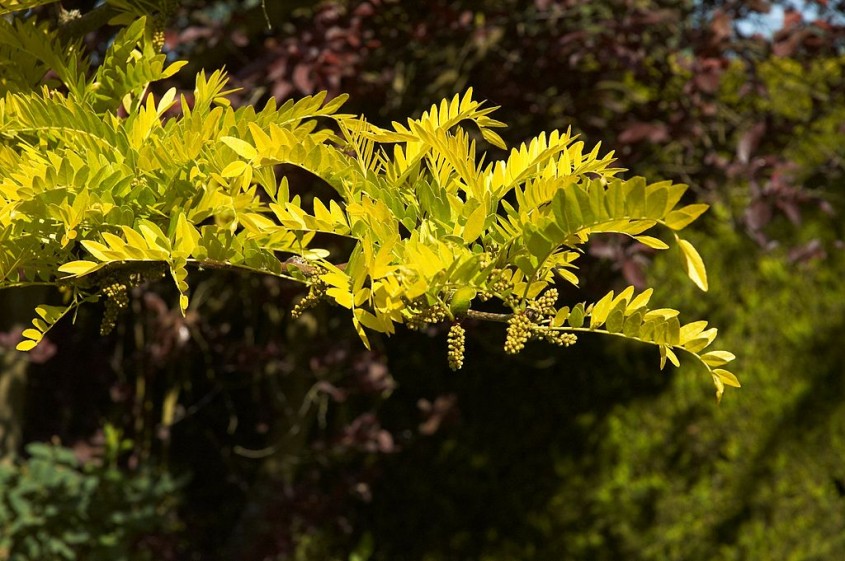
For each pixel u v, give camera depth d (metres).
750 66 4.12
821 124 5.40
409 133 1.39
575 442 5.73
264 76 3.84
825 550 5.49
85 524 4.30
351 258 1.30
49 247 1.41
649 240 1.14
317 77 3.73
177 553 5.26
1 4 1.73
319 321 5.27
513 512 5.77
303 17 4.38
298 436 5.38
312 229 1.33
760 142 4.50
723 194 4.34
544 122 4.30
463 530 5.83
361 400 5.88
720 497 5.58
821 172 4.54
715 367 1.29
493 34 4.55
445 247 1.29
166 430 5.23
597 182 1.11
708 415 5.61
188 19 4.55
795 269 5.57
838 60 4.53
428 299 1.29
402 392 5.88
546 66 4.28
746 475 5.57
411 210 1.37
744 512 5.55
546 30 4.40
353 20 3.94
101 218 1.36
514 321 1.29
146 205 1.41
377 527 5.91
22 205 1.29
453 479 5.84
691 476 5.61
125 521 4.39
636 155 4.15
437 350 5.80
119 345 5.22
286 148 1.30
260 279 4.91
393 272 1.26
